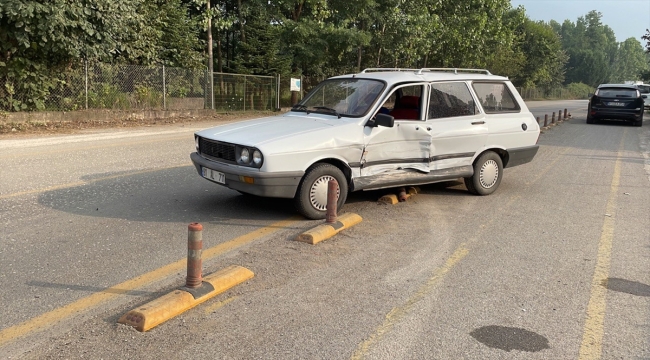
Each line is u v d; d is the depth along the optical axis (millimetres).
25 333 3422
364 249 5242
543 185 8812
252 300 4004
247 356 3229
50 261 4641
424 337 3541
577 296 4281
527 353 3385
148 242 5219
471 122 7414
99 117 17016
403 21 27000
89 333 3441
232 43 29375
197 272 3967
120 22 17000
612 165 11195
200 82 21688
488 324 3756
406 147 6746
